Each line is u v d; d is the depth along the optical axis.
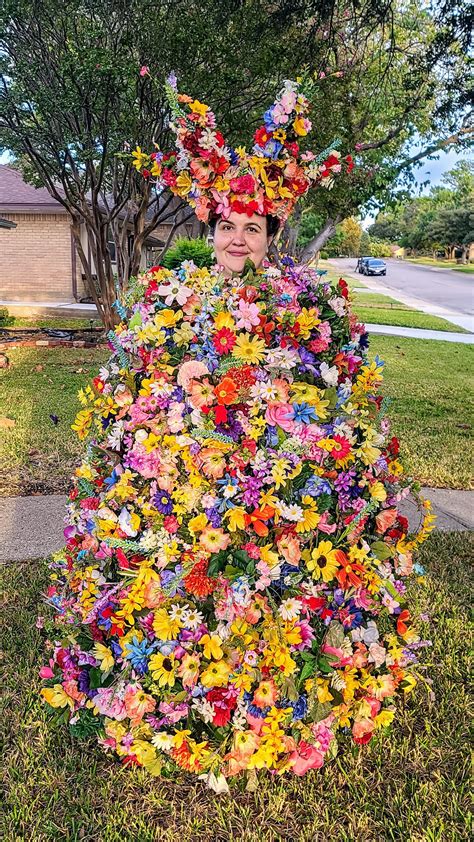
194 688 2.04
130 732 2.17
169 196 13.33
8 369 9.89
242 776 2.24
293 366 2.04
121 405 2.10
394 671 2.34
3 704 2.60
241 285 2.12
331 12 8.48
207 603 2.05
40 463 5.50
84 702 2.28
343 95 11.59
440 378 10.80
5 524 4.30
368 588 2.15
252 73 10.86
